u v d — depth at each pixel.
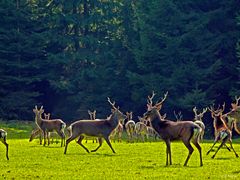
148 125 44.81
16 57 69.62
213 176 19.52
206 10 66.75
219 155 27.70
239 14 64.44
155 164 23.38
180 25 64.06
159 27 64.62
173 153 28.67
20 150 31.20
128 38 71.50
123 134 51.53
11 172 21.05
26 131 54.62
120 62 69.19
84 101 69.56
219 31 64.75
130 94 68.81
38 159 25.81
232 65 63.59
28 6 70.75
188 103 59.31
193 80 61.69
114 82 69.06
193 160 24.98
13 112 68.44
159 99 62.03
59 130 35.53
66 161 24.75
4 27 69.81
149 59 64.00
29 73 70.88
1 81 68.38
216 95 62.25
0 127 56.62
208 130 60.22
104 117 68.75
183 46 63.22
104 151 30.27
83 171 21.19
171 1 64.00
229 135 26.61
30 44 69.31
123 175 19.92
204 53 62.34
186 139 22.58
